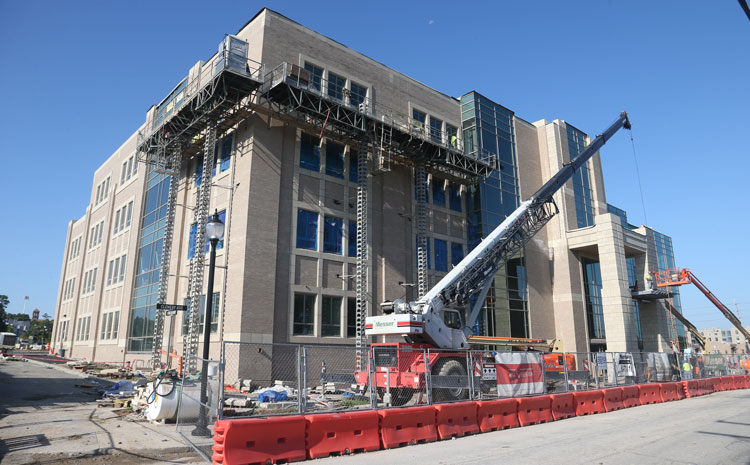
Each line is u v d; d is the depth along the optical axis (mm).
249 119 26297
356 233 29281
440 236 34156
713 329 163500
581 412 16281
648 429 12945
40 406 16031
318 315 26281
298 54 28125
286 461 9148
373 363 11625
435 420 11836
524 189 40344
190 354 24391
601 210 45688
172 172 31266
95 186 49875
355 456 9766
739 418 14898
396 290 29984
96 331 41062
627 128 33844
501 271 36406
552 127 43000
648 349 42188
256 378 23062
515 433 12586
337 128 28219
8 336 77000
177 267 30062
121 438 11000
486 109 39094
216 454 8703
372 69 32062
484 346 32188
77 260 51031
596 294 42094
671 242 71312
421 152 31562
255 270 24219
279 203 26125
